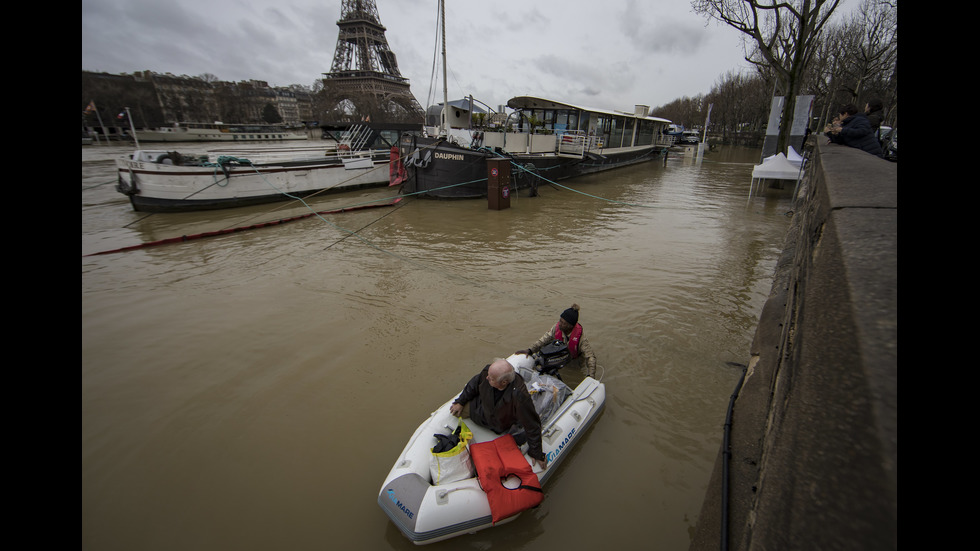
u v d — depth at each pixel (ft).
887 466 2.11
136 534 11.22
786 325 7.50
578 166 79.82
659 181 81.46
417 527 10.34
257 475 13.12
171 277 29.14
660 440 14.25
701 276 28.50
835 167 7.32
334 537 11.18
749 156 148.66
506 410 11.93
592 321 22.13
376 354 19.51
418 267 30.83
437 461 11.48
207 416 15.66
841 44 105.19
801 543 2.41
